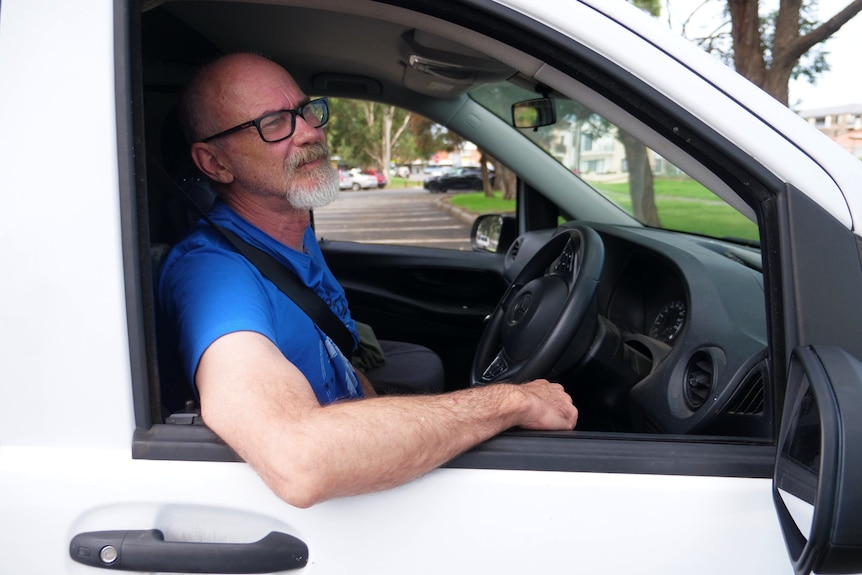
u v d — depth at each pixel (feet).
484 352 6.35
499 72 6.62
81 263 3.05
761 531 3.15
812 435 2.75
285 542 3.09
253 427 3.10
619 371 5.52
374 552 3.12
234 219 4.78
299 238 5.21
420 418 3.21
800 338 3.14
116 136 3.07
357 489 3.05
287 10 5.78
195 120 4.76
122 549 3.02
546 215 9.41
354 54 7.22
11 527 3.08
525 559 3.14
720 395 4.30
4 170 3.05
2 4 3.10
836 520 2.50
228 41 6.48
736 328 4.67
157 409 3.23
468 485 3.17
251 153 4.73
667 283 5.98
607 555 3.14
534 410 3.70
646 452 3.26
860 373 2.75
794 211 3.21
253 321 3.76
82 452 3.12
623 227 7.32
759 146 3.25
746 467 3.21
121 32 3.10
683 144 3.39
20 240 3.03
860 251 3.21
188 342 3.71
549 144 8.70
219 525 3.13
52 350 3.07
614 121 3.74
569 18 3.30
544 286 5.69
